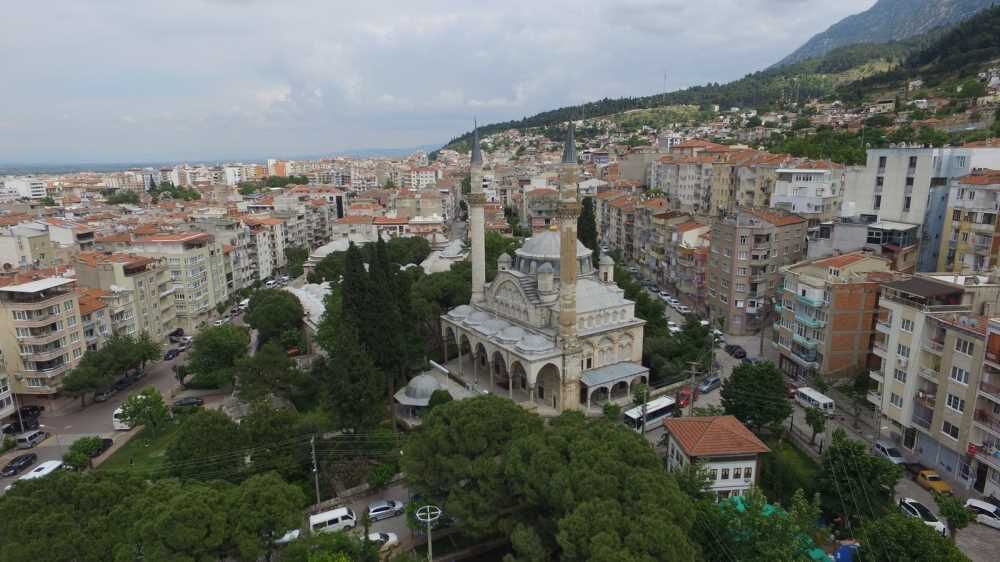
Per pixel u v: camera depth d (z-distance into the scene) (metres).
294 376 86.38
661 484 44.72
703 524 47.38
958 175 100.50
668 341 96.31
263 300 113.31
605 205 190.00
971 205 88.19
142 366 105.75
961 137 146.50
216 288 137.25
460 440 52.38
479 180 97.25
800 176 125.50
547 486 46.16
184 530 42.16
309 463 68.19
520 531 45.22
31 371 86.94
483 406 55.41
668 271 141.25
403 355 83.94
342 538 47.78
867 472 54.09
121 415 78.88
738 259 109.25
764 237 107.56
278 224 181.00
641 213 159.75
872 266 87.56
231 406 89.94
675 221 145.38
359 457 67.62
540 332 87.06
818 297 84.38
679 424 61.44
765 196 144.38
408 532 58.72
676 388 89.56
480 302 101.75
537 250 98.06
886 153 104.81
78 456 69.25
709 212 170.38
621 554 38.25
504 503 50.38
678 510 43.44
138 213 197.25
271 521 46.47
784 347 93.69
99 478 47.91
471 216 99.62
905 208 103.19
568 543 40.69
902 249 96.62
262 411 67.44
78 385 85.94
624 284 111.62
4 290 84.44
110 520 44.19
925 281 70.62
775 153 180.25
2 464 74.25
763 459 61.25
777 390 71.75
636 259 164.88
